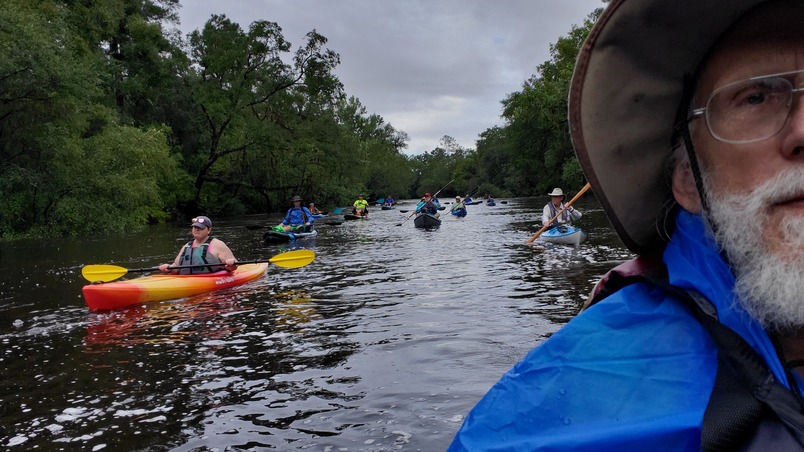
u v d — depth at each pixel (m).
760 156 0.78
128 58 28.62
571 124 0.98
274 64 27.22
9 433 2.90
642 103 0.96
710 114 0.85
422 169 101.19
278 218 27.41
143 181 20.27
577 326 0.91
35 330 5.16
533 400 0.87
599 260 8.20
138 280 6.63
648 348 0.83
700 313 0.81
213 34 26.45
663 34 0.90
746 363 0.76
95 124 21.70
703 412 0.75
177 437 2.80
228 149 28.50
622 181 1.00
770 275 0.75
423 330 4.59
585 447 0.79
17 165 16.88
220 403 3.23
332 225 20.47
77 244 14.52
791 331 0.81
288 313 5.50
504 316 4.93
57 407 3.25
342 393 3.29
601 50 0.94
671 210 1.01
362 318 5.14
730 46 0.84
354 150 37.16
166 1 32.56
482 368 3.59
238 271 7.76
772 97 0.79
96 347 4.53
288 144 29.47
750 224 0.78
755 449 0.71
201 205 30.75
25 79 15.47
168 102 29.45
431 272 7.80
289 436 2.75
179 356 4.20
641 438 0.77
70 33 19.20
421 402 3.08
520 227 16.08
